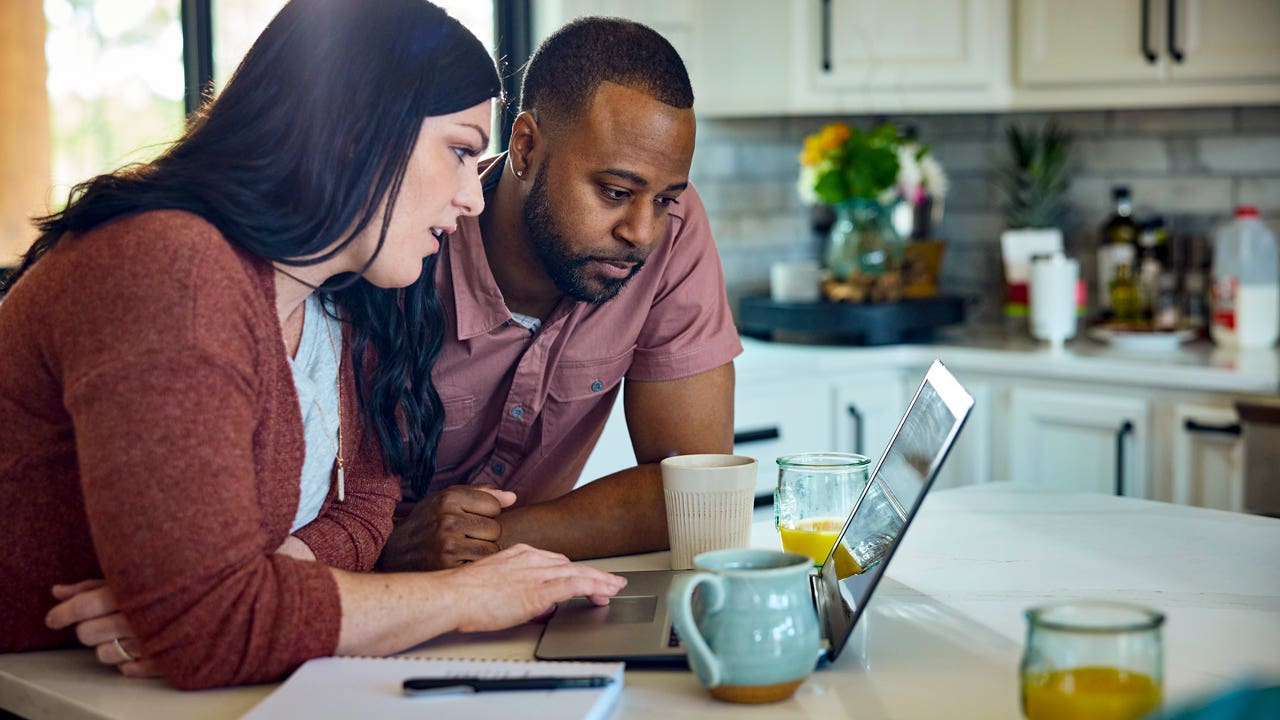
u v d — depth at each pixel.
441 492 1.40
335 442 1.31
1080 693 0.82
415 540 1.37
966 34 3.17
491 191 1.58
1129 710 0.82
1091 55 3.05
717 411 1.66
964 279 3.72
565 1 3.10
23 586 1.14
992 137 3.62
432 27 1.19
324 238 1.15
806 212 3.76
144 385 0.99
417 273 1.24
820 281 3.30
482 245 1.54
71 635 1.17
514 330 1.58
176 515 0.99
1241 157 3.20
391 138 1.16
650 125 1.38
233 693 1.04
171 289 1.02
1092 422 2.88
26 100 2.48
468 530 1.36
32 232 2.43
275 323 1.17
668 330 1.65
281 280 1.21
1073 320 3.10
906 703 0.99
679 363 1.64
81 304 1.03
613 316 1.62
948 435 1.03
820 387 3.08
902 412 3.22
